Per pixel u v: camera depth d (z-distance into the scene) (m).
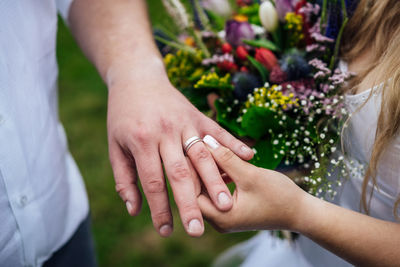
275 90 0.46
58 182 0.54
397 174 0.43
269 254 0.68
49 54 0.52
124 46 0.53
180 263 0.96
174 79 0.56
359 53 0.46
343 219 0.42
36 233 0.51
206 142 0.44
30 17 0.48
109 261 0.98
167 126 0.45
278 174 0.42
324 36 0.48
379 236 0.41
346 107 0.46
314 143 0.47
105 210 1.08
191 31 0.55
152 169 0.44
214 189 0.41
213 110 0.53
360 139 0.45
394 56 0.42
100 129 1.34
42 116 0.50
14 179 0.46
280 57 0.51
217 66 0.53
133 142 0.45
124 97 0.48
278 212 0.41
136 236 1.02
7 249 0.48
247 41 0.50
